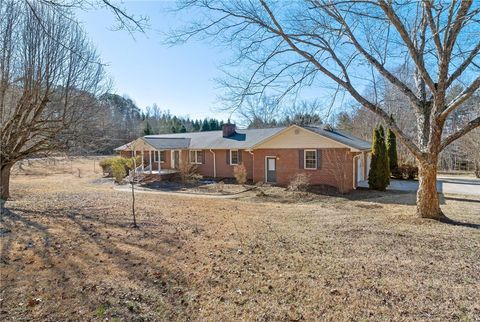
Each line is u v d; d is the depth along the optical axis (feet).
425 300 11.73
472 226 23.97
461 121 74.74
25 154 32.14
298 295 12.25
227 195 53.78
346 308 11.19
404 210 32.81
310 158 57.57
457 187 56.70
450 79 24.41
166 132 189.78
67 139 33.47
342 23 24.70
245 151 70.59
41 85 29.09
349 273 14.39
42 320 10.05
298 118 83.66
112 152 124.16
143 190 60.39
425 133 27.12
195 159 80.38
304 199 47.14
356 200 44.24
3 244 17.43
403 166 71.87
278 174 61.21
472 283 13.20
